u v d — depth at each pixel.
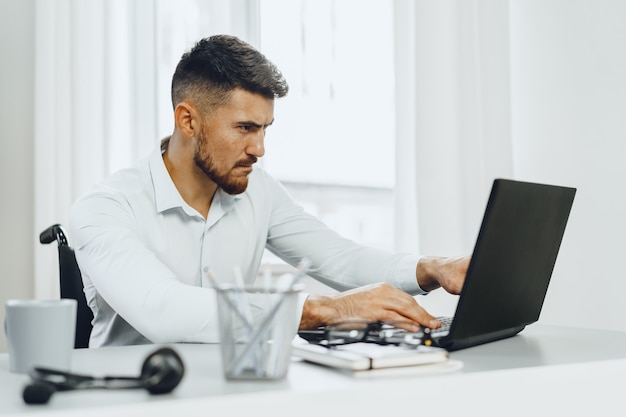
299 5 2.84
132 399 0.75
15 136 2.32
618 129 2.94
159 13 2.50
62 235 1.72
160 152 1.75
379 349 0.99
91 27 2.31
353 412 0.81
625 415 1.04
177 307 1.24
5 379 0.89
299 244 1.91
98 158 2.31
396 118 2.76
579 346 1.20
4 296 2.29
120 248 1.39
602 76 2.97
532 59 3.08
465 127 2.82
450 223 2.77
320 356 0.96
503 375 0.92
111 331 1.66
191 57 1.69
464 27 2.85
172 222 1.72
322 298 1.29
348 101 2.92
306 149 2.84
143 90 2.47
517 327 1.32
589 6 3.00
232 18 2.73
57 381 0.76
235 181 1.71
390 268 1.71
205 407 0.74
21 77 2.33
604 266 2.96
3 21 2.32
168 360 0.78
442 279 1.59
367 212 2.94
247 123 1.67
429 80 2.78
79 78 2.28
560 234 1.35
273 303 0.86
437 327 1.25
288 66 2.82
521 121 3.08
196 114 1.68
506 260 1.17
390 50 3.00
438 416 0.87
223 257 1.79
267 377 0.85
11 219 2.31
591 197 2.98
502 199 1.09
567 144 3.03
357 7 2.95
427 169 2.75
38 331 0.91
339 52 2.91
